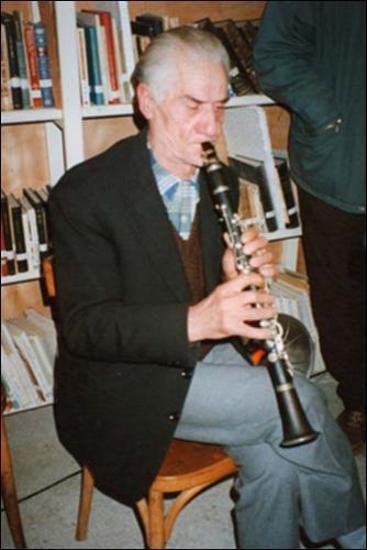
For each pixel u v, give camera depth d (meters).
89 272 1.25
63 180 1.30
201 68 1.21
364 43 1.62
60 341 1.44
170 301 1.30
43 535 1.73
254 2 2.36
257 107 2.08
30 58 1.86
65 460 2.04
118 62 1.92
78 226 1.24
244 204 2.26
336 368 2.07
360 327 2.01
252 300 1.14
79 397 1.37
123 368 1.30
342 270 1.95
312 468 1.26
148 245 1.26
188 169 1.34
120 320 1.19
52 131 2.16
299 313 2.37
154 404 1.29
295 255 2.62
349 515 1.35
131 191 1.26
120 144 1.36
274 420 1.26
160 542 1.39
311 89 1.70
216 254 1.41
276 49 1.72
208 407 1.28
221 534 1.73
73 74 1.82
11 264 1.99
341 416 2.10
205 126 1.25
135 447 1.30
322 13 1.66
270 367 1.22
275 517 1.30
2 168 2.17
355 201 1.77
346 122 1.71
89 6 2.07
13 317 2.36
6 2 1.99
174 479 1.31
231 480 1.95
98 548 1.69
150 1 2.21
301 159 1.86
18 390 2.12
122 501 1.36
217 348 1.53
